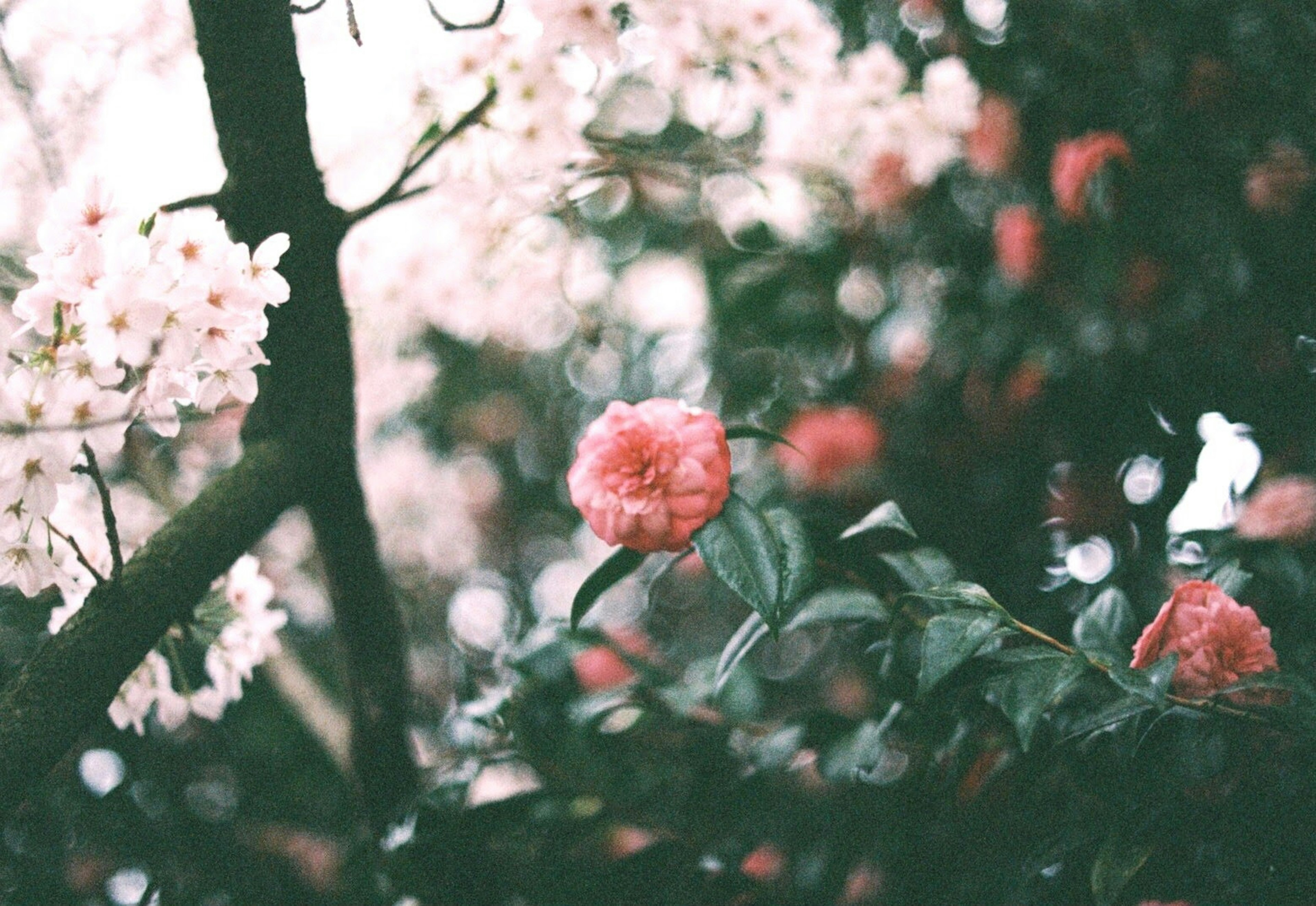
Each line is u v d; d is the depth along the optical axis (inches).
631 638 51.2
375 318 51.1
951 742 40.6
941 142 49.1
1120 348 46.8
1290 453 45.4
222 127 38.3
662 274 63.6
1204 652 36.2
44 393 32.2
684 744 46.4
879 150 49.3
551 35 38.9
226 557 37.2
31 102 45.0
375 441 68.1
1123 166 45.2
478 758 45.1
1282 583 40.8
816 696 65.3
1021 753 39.4
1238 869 37.2
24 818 50.5
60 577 35.0
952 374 52.1
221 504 37.5
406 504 71.1
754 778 44.2
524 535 79.3
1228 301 45.6
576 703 45.8
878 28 53.5
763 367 61.2
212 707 40.6
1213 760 36.7
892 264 54.1
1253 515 42.2
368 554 42.8
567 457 73.9
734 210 55.2
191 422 44.6
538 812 44.3
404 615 71.9
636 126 53.2
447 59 40.6
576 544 77.6
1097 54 47.0
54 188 45.0
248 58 37.7
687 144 51.1
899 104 48.4
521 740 45.2
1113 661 35.4
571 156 43.8
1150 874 37.7
